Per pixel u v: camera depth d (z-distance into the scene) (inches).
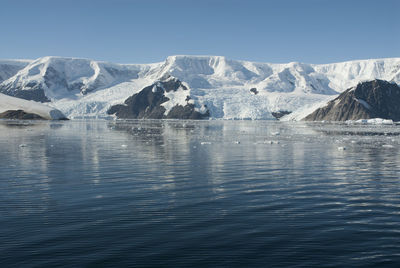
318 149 2664.9
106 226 860.6
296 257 692.7
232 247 738.2
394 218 922.7
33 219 912.9
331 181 1411.2
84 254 706.8
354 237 790.5
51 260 681.6
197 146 2883.9
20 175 1533.0
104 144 3036.4
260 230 833.5
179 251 720.3
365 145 3019.2
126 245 748.6
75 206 1034.1
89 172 1612.9
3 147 2706.7
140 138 3811.5
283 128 6732.3
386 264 663.8
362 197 1144.8
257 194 1185.4
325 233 813.9
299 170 1679.4
